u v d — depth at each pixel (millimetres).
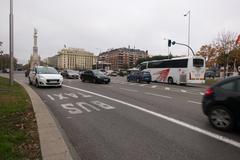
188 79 29812
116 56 145750
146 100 12727
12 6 19703
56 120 7840
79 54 140500
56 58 146375
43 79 18391
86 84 24719
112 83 28500
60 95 14242
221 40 47344
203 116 8562
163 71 34281
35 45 70188
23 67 139875
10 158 4340
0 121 7105
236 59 45094
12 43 19234
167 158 4758
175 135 6238
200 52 50875
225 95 6621
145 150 5184
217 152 5074
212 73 61438
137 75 33281
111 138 5988
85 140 5844
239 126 6359
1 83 19984
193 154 4961
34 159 4426
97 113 8992
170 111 9516
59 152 4750
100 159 4723
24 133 5906
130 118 8156
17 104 9664
